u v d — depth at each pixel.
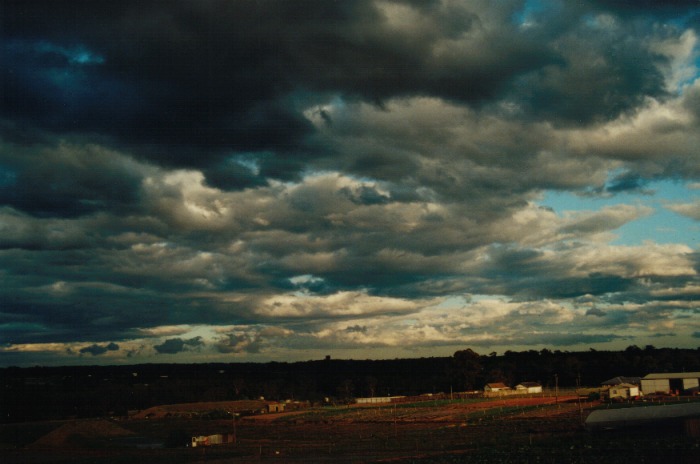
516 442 64.88
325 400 183.75
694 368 197.12
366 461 56.97
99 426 106.50
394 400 175.75
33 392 181.12
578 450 54.06
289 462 59.66
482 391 194.50
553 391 172.62
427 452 62.31
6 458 75.38
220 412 148.75
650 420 67.06
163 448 86.31
